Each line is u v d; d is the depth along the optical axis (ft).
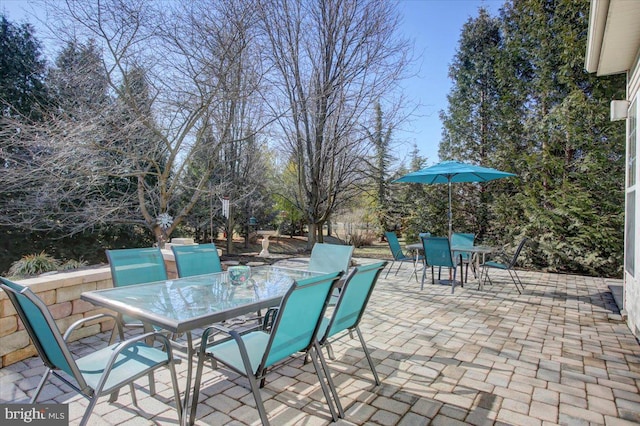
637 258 11.78
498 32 29.78
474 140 30.17
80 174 20.13
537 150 26.05
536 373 8.99
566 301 16.60
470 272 24.44
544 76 25.29
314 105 27.78
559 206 24.56
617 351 10.48
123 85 20.59
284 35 26.99
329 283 6.66
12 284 5.27
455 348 10.66
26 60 29.04
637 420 6.93
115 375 5.89
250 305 7.08
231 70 21.06
